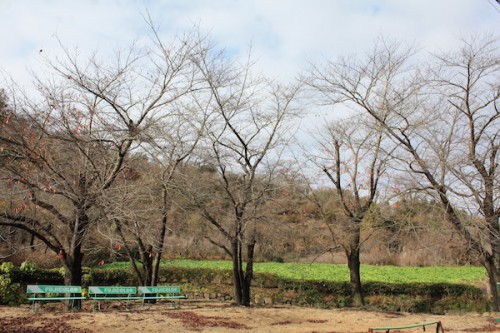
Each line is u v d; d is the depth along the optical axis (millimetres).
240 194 16922
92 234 14922
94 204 12438
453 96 15688
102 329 10883
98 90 13109
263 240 19969
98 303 15570
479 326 13695
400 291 19797
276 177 17750
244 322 13562
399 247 27875
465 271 25062
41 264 21750
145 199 14938
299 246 21906
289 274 23109
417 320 14898
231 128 15906
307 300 20172
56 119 12477
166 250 22359
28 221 13062
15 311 13289
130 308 16047
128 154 14625
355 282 18469
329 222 19656
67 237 14867
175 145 14414
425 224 15852
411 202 15969
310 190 18609
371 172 17281
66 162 13062
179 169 15773
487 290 18062
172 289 16094
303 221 20125
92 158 13430
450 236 15984
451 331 12711
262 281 22172
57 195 14070
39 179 12242
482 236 14758
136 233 14875
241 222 16312
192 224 19547
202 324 12680
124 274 22891
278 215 20062
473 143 15438
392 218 16859
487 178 14812
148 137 13156
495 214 14930
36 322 11211
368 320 14797
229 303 18688
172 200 14547
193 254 29266
